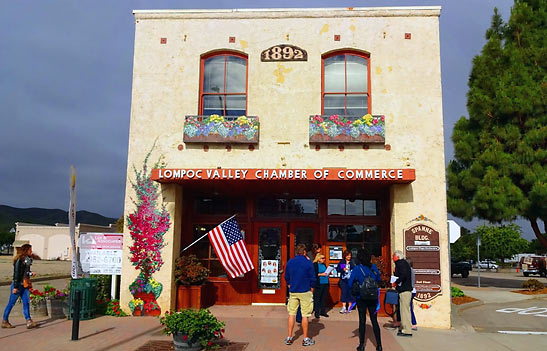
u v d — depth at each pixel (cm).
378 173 1082
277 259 1298
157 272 1154
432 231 1118
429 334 1000
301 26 1220
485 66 2239
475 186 2175
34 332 966
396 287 988
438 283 1099
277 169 1102
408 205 1131
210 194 1337
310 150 1166
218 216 1322
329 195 1315
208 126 1177
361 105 1199
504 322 1291
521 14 2212
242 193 1327
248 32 1227
